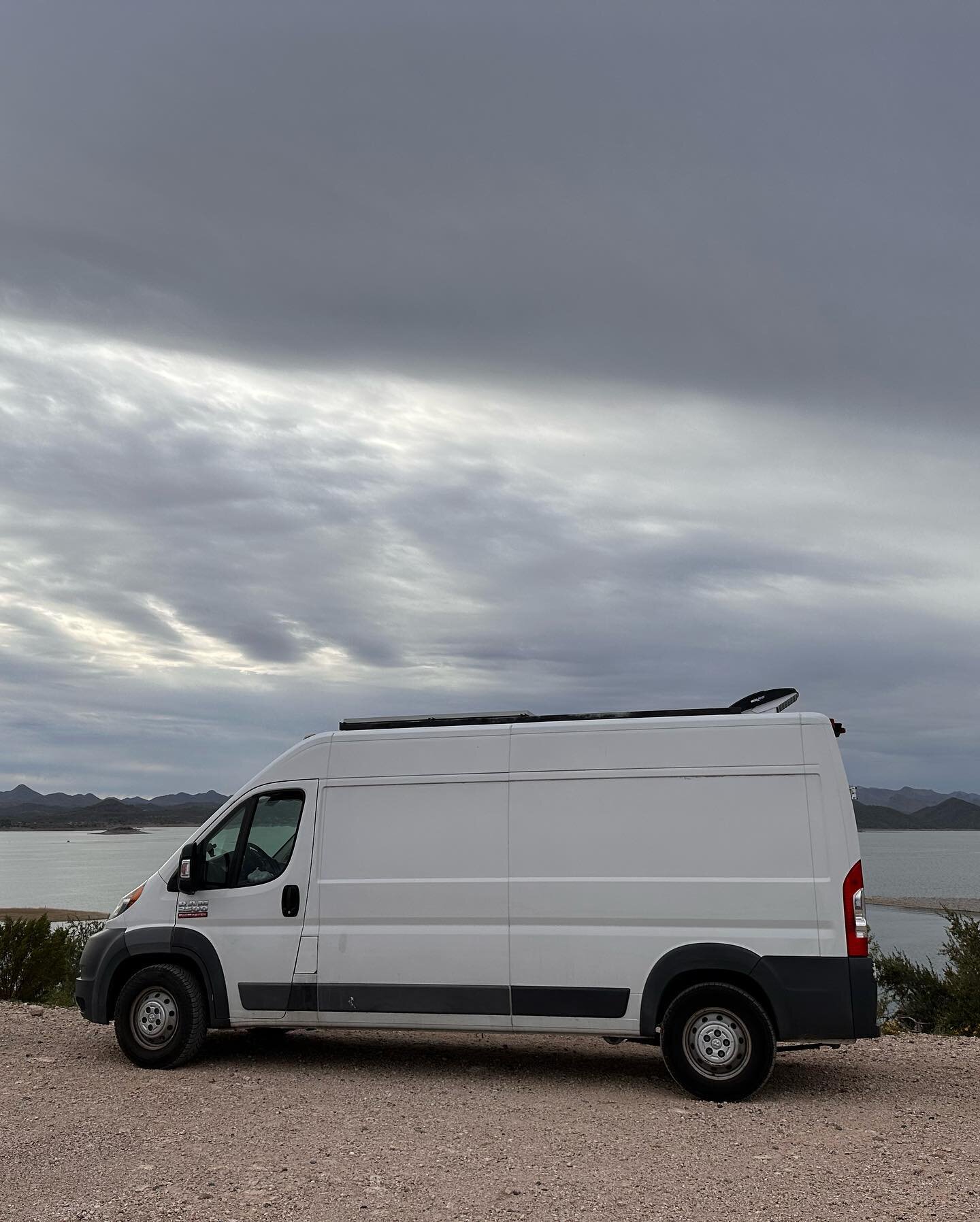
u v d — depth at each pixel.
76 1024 11.14
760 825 8.06
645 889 8.15
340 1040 10.27
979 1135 6.82
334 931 8.71
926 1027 15.09
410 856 8.67
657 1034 8.15
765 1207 5.35
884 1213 5.25
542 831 8.45
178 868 9.20
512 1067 9.02
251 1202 5.39
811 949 7.80
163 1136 6.65
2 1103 7.56
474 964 8.39
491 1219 5.15
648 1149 6.44
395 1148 6.40
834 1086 8.39
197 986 8.93
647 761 8.36
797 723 8.19
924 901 75.44
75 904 73.25
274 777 9.19
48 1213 5.21
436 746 8.84
